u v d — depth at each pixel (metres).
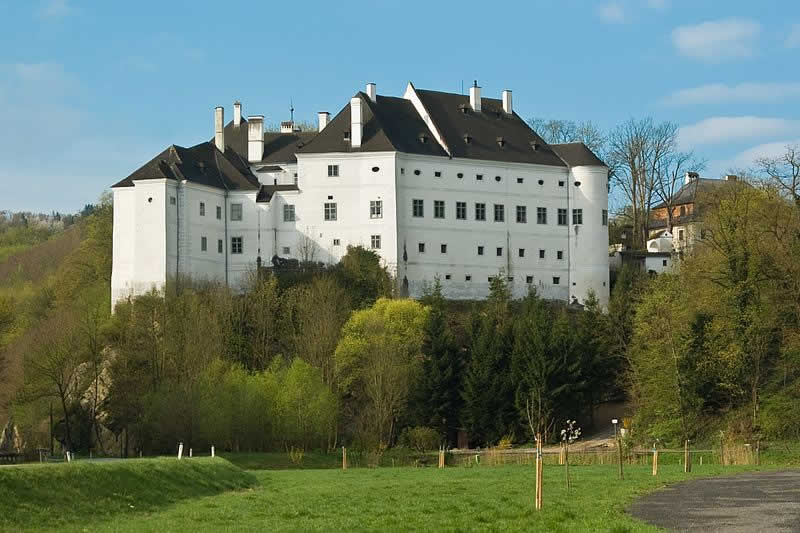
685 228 186.38
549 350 125.81
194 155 167.00
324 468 101.25
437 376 126.25
